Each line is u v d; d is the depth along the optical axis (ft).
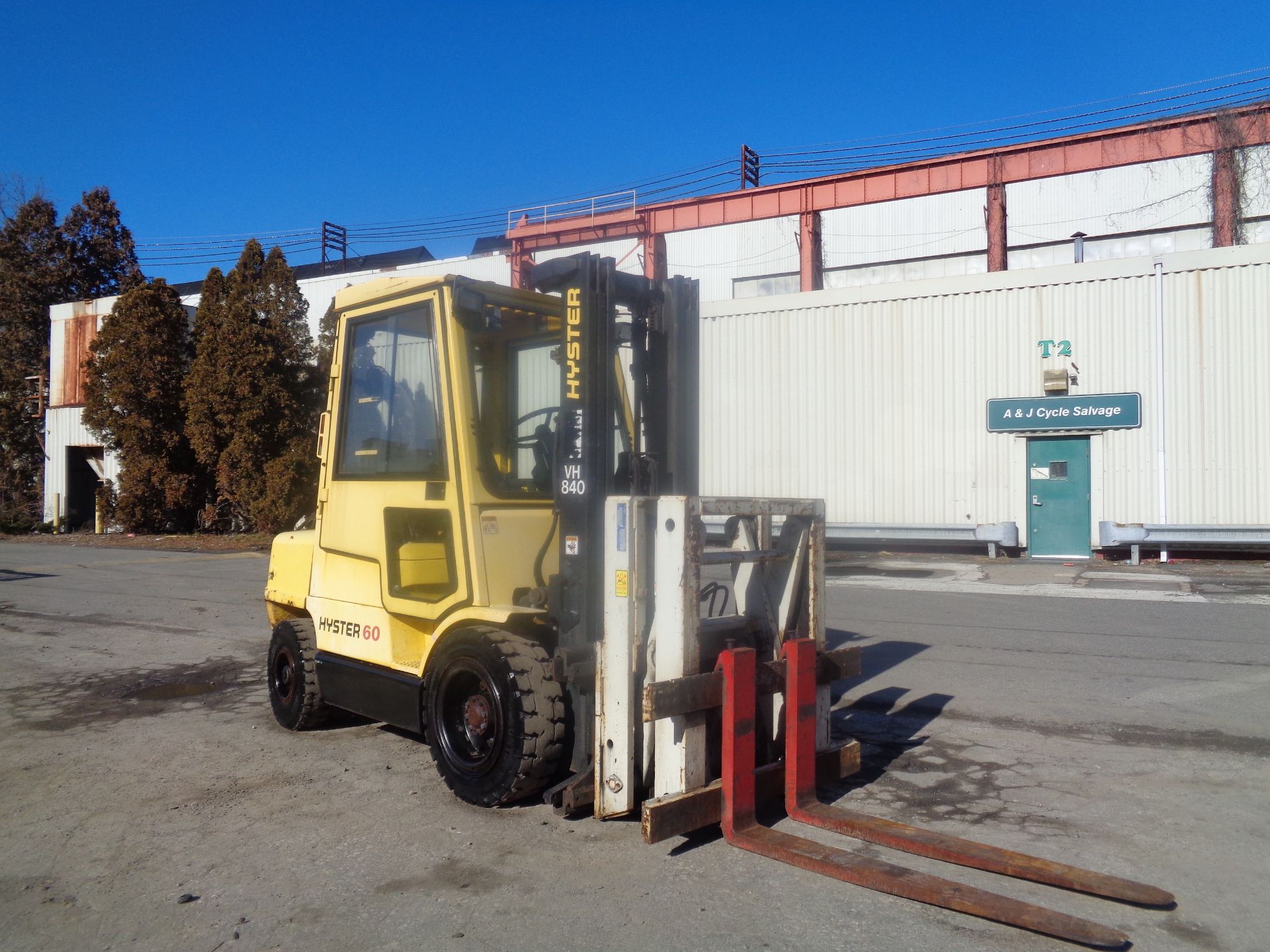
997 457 56.03
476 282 16.87
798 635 16.62
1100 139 80.38
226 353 82.99
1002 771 18.21
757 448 62.69
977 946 11.44
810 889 13.01
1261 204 74.79
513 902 12.78
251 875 13.94
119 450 94.02
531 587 16.93
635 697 14.83
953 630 32.27
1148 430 52.26
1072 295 54.08
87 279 134.21
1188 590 40.04
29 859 14.69
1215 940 11.59
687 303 18.90
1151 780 17.56
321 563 20.72
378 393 18.94
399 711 17.94
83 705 24.98
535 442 17.69
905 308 58.44
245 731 22.09
